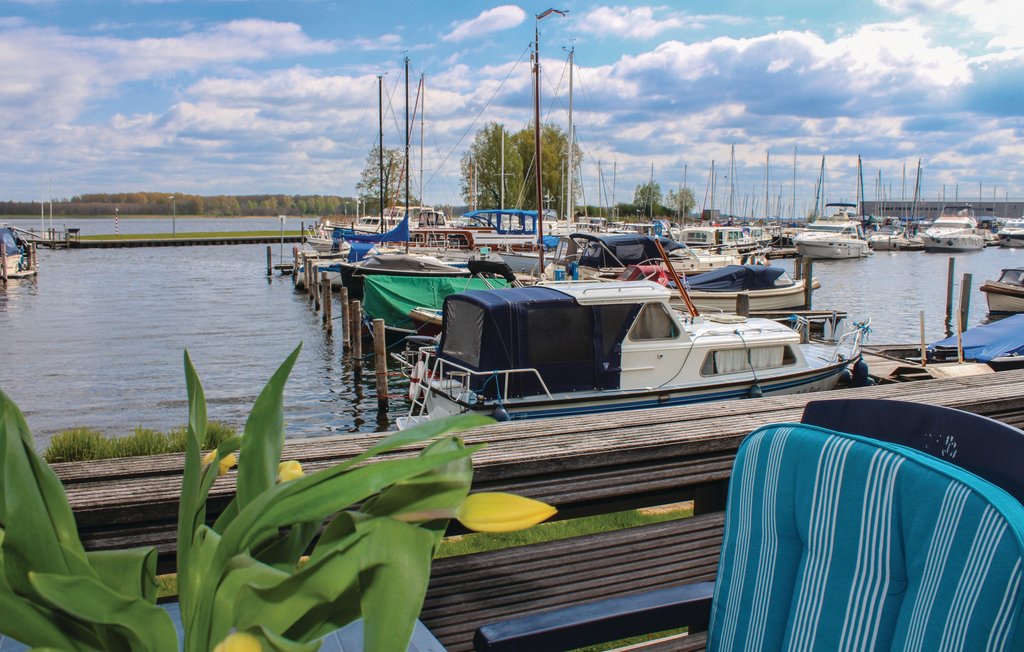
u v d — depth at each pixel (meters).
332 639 1.58
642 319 9.70
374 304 20.72
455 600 2.26
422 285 21.03
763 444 1.55
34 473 0.85
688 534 2.52
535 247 36.03
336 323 27.11
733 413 2.92
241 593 0.74
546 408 9.14
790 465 1.49
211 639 0.77
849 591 1.35
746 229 65.62
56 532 0.86
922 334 13.62
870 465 1.34
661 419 2.81
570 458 2.33
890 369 13.60
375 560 0.71
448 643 2.27
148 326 26.19
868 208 131.12
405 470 0.72
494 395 9.13
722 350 10.18
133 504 1.87
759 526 1.55
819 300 34.12
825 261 58.06
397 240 34.28
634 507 2.56
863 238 67.31
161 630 0.78
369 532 0.72
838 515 1.38
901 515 1.28
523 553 2.33
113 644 0.82
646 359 9.72
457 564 2.26
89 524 1.86
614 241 23.27
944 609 1.17
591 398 9.27
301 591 0.72
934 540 1.21
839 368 11.35
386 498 0.81
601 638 1.56
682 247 29.14
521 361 9.12
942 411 1.43
